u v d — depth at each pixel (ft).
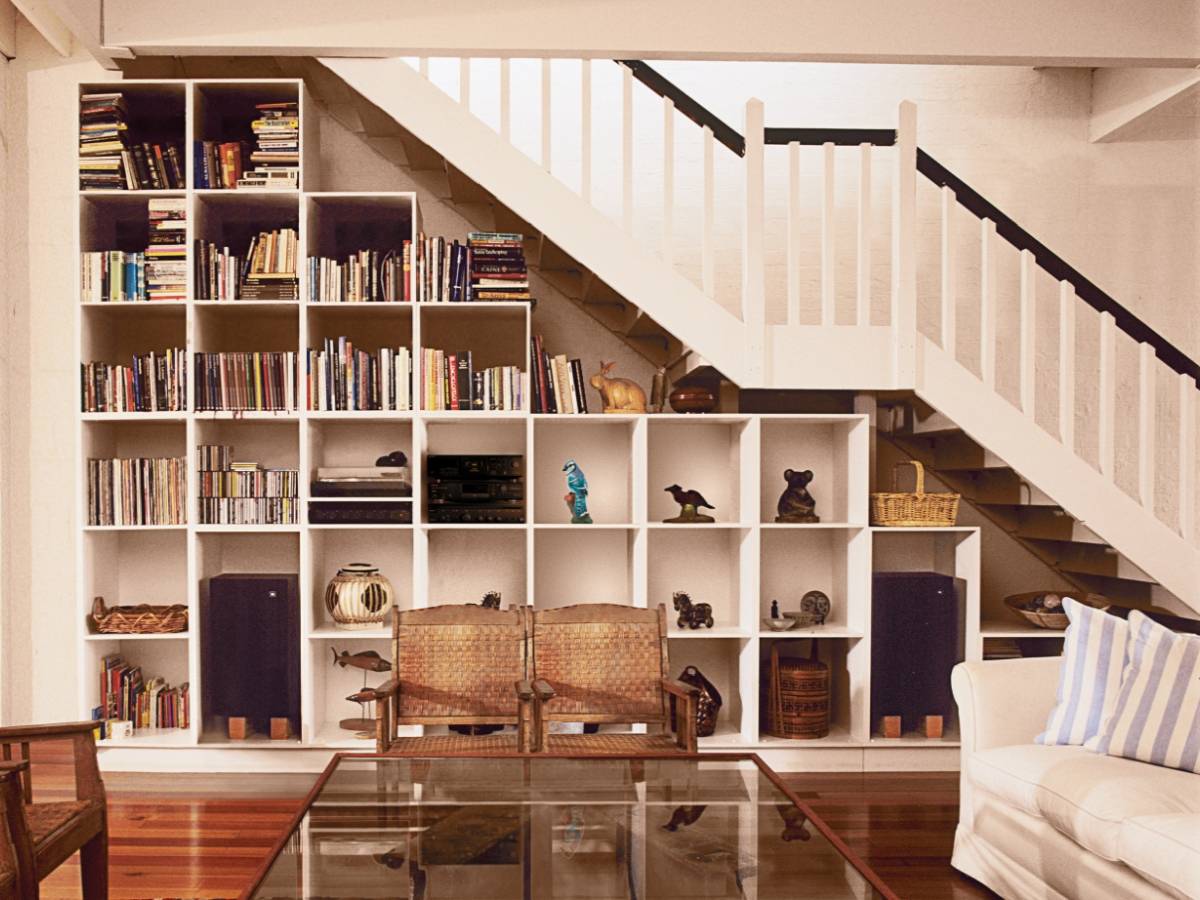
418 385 14.84
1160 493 18.15
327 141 16.43
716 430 16.89
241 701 14.73
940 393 14.78
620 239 14.56
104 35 13.57
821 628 15.70
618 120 17.28
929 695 15.25
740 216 17.39
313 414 14.69
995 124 17.81
